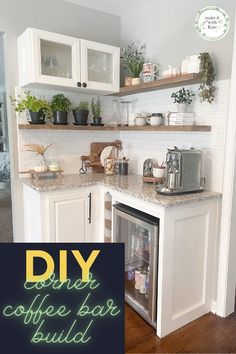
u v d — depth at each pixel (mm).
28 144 2637
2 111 5117
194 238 2027
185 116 2215
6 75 2518
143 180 2430
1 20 2408
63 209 2354
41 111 2498
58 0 2652
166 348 1865
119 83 2779
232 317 2182
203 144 2238
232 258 2146
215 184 2150
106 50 2607
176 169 2000
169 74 2244
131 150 3041
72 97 2826
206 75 1993
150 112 2752
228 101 2012
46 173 2717
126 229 2359
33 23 2555
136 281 2338
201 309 2174
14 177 2637
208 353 1825
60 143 2834
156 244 1919
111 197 2402
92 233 2561
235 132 1978
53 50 2424
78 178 2658
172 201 1826
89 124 2799
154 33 2623
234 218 2094
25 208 2654
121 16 3018
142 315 2145
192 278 2078
